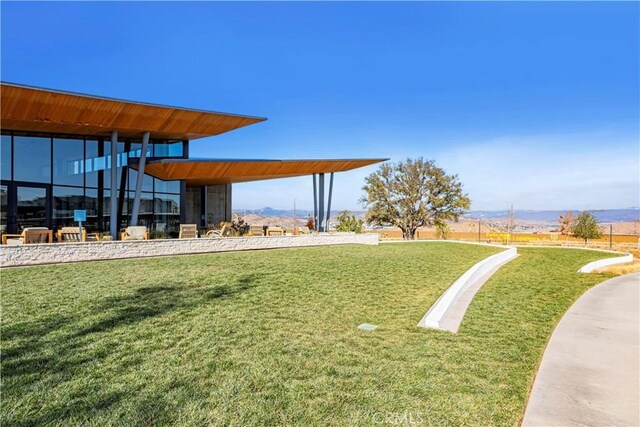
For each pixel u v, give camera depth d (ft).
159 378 10.84
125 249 38.17
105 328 15.29
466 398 10.03
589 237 104.88
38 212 48.26
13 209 46.44
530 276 34.83
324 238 57.21
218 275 28.04
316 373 11.37
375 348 13.64
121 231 49.49
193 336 14.49
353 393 10.15
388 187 112.27
